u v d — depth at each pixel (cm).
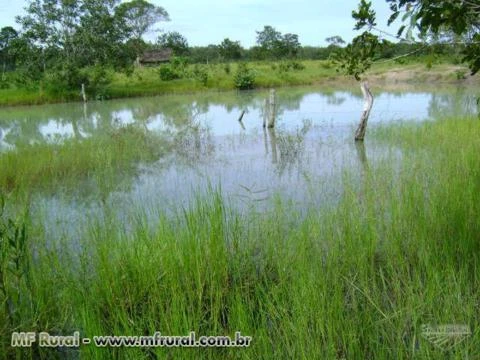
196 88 3962
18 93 3472
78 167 1121
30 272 442
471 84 3378
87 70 3659
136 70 4769
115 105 3200
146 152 1310
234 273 490
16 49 3578
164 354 351
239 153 1332
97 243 523
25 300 414
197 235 503
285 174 1025
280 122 1998
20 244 394
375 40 398
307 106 2630
